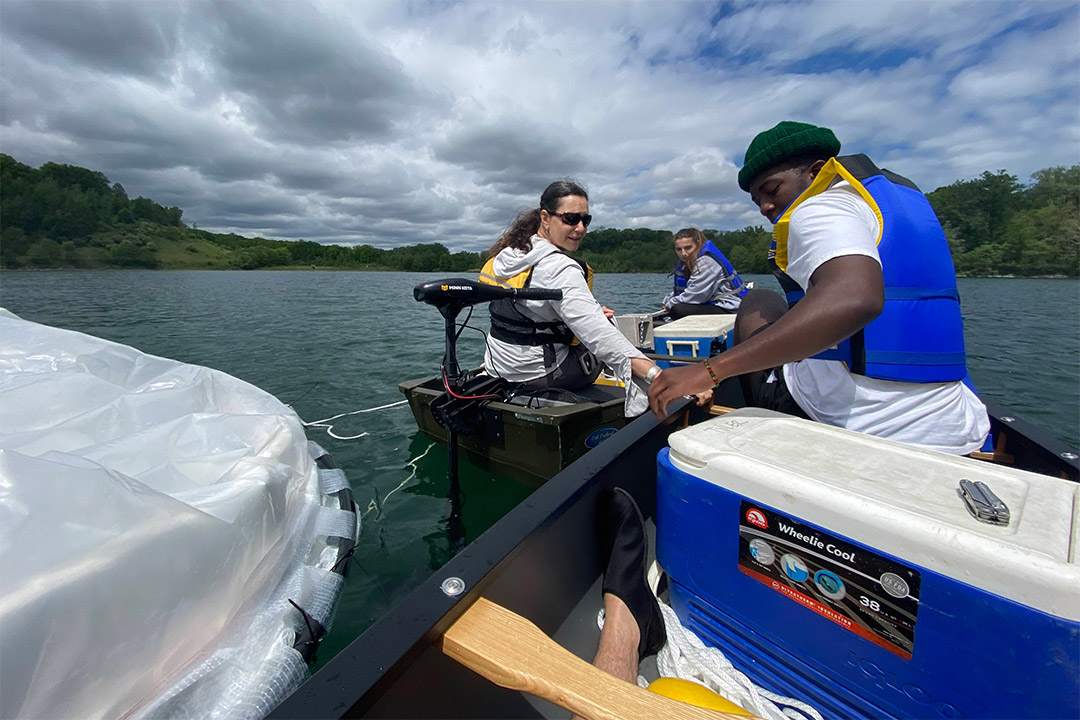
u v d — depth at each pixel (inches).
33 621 31.7
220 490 49.1
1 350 82.8
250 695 39.9
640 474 56.3
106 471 40.7
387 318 381.7
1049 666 23.3
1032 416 157.5
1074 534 25.3
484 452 101.1
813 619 32.5
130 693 35.9
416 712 27.3
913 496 29.7
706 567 38.2
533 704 34.1
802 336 34.7
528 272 85.3
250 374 197.5
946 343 45.8
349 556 66.6
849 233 36.7
